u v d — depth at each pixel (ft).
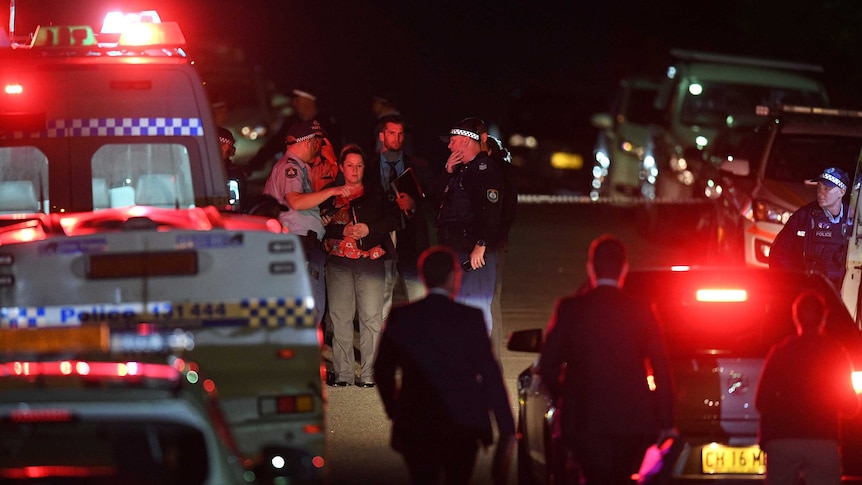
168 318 63.82
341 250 105.19
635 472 64.28
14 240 63.87
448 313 64.44
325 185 107.86
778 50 219.41
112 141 86.53
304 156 104.47
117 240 63.93
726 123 194.29
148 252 63.93
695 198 182.39
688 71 202.49
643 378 64.28
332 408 99.09
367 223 105.29
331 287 106.22
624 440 64.03
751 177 147.54
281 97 219.41
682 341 74.95
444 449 63.93
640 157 214.69
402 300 121.49
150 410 46.88
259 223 72.38
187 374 49.55
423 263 65.31
